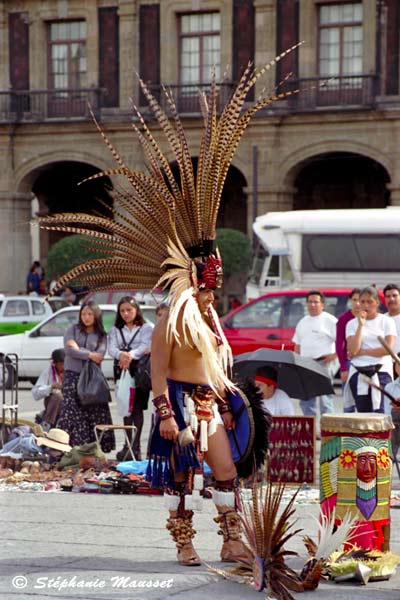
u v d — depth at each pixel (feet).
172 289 38.22
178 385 38.29
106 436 64.90
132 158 210.38
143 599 34.32
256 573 35.45
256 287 154.92
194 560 38.75
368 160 225.15
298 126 201.87
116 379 65.51
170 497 38.81
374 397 62.39
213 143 38.58
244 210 236.84
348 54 202.39
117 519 46.85
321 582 36.99
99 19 216.54
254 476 38.29
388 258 151.23
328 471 39.06
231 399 39.01
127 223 39.47
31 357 125.49
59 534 43.86
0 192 220.23
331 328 74.74
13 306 157.89
